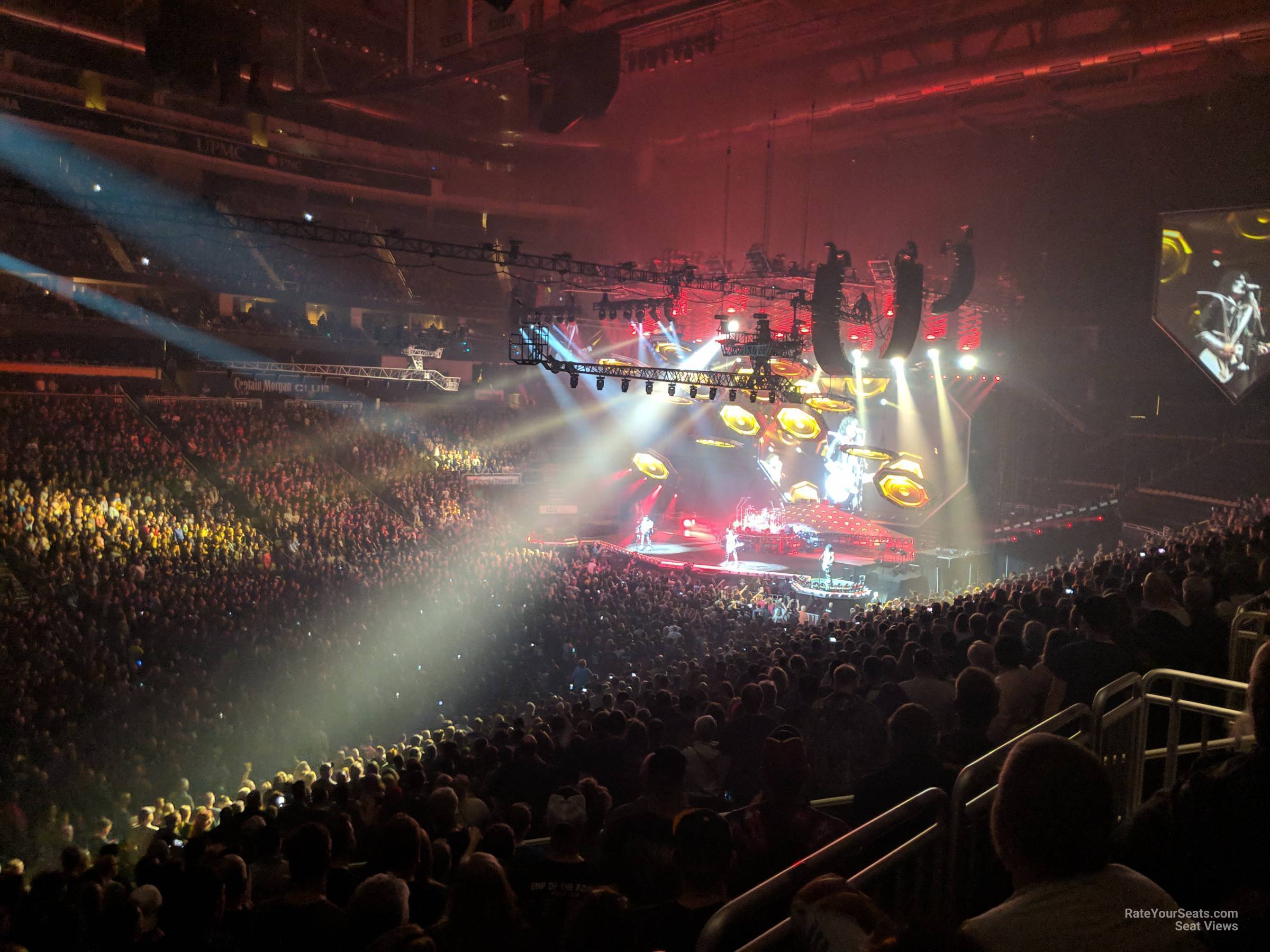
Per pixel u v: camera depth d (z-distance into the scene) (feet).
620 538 150.20
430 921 15.33
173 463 107.86
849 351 127.03
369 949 11.55
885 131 141.90
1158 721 20.86
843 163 157.79
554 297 152.87
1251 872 8.93
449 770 32.83
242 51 71.46
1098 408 135.64
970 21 109.09
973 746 16.94
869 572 117.08
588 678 59.77
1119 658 19.13
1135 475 127.75
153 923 19.42
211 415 124.77
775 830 14.55
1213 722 20.29
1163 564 40.50
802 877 10.43
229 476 112.47
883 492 92.02
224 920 16.11
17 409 106.11
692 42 116.88
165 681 56.49
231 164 149.89
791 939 8.94
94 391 119.14
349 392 143.74
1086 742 16.12
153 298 131.95
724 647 65.51
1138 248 124.77
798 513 141.38
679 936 11.81
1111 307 128.98
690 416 161.79
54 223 131.03
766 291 103.40
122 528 89.81
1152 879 9.73
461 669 66.08
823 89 133.08
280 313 154.51
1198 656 20.89
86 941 17.80
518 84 158.61
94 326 123.95
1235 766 9.44
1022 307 136.98
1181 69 107.14
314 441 129.39
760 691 25.62
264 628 69.31
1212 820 9.25
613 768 26.43
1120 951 7.66
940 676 29.63
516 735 35.55
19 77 128.06
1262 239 85.15
